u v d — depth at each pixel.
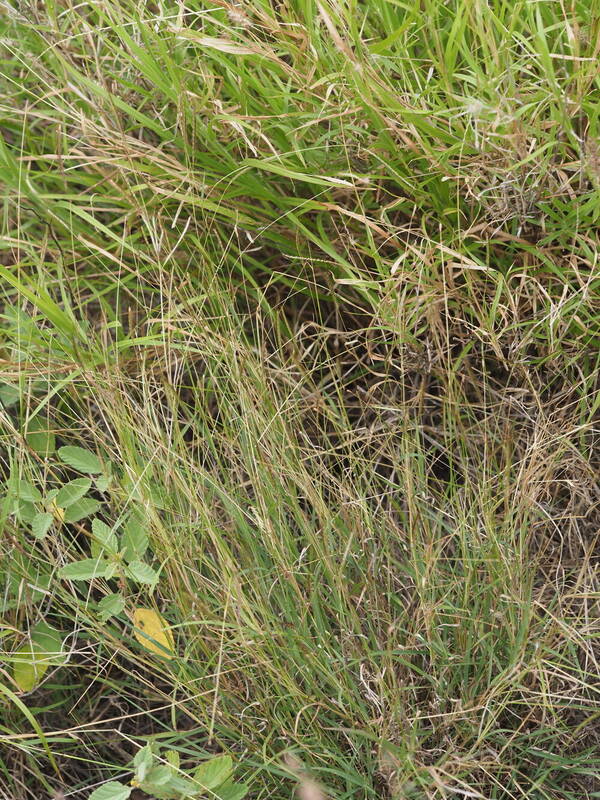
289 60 1.59
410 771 1.31
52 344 1.57
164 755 1.53
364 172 1.56
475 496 1.48
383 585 1.50
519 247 1.54
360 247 1.61
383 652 1.36
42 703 1.58
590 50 1.40
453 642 1.45
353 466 1.55
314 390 1.60
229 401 1.54
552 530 1.57
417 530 1.47
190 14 1.48
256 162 1.49
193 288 1.64
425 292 1.50
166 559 1.37
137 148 1.61
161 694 1.42
